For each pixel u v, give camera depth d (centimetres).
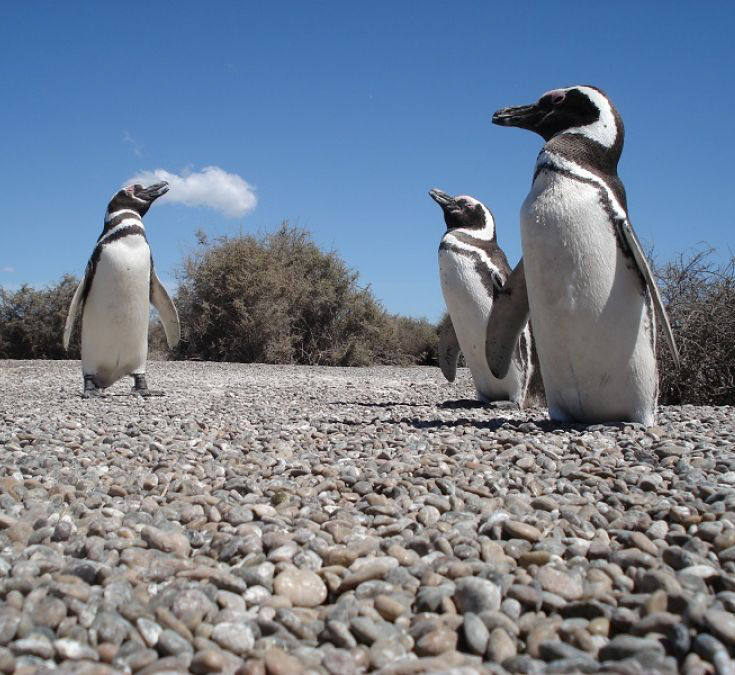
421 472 66
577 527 49
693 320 165
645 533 48
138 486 63
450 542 45
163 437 91
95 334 159
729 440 83
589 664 29
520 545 45
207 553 45
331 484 62
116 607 35
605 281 88
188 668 30
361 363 471
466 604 36
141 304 159
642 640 31
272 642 33
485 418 119
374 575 40
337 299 474
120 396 165
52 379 252
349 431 98
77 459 75
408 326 541
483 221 150
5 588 38
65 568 40
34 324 506
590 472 66
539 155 93
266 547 45
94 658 31
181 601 35
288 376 291
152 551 44
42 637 32
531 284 92
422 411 135
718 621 32
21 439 89
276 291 445
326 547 44
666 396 171
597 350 90
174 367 337
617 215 87
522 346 142
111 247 153
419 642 32
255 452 79
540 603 36
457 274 144
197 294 457
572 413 97
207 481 66
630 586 39
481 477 63
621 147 93
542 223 89
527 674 29
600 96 92
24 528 49
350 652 31
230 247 455
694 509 51
